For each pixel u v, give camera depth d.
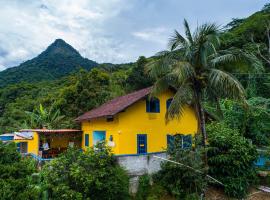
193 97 15.02
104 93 31.34
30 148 22.95
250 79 29.41
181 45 15.00
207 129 17.91
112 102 23.61
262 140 22.67
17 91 51.38
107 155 13.71
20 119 39.31
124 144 17.53
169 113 14.41
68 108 30.84
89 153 13.20
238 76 30.25
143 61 37.25
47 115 30.83
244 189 15.66
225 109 24.09
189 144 16.34
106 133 19.23
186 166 14.17
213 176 16.16
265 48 32.53
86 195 12.27
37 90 49.84
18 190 8.36
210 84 14.33
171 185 14.62
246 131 23.44
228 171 15.70
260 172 18.39
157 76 15.69
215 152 16.30
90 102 30.03
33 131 22.00
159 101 19.66
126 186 13.63
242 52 14.94
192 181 14.50
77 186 12.41
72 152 13.53
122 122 17.62
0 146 9.50
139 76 35.94
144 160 15.27
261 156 19.08
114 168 13.48
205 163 15.03
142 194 14.52
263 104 24.67
